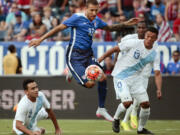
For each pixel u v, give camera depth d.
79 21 25.80
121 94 26.50
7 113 40.50
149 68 30.70
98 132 30.97
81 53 26.02
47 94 40.44
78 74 25.72
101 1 55.62
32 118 27.58
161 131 31.30
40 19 50.97
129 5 55.34
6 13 55.94
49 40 48.69
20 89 40.47
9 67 44.50
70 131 31.73
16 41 48.78
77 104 40.16
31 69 44.66
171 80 39.62
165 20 51.81
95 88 40.03
